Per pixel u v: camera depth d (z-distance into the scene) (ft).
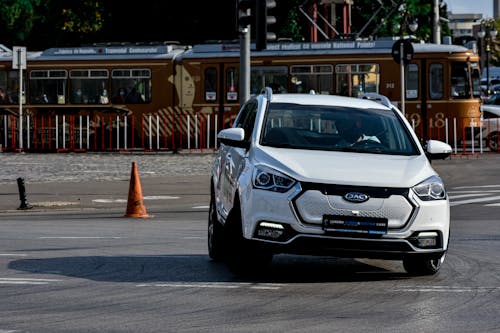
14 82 159.94
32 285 40.47
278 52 153.07
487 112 153.89
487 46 251.19
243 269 42.70
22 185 79.92
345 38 157.69
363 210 39.93
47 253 51.06
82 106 157.48
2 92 160.25
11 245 54.70
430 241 40.86
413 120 147.64
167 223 69.21
